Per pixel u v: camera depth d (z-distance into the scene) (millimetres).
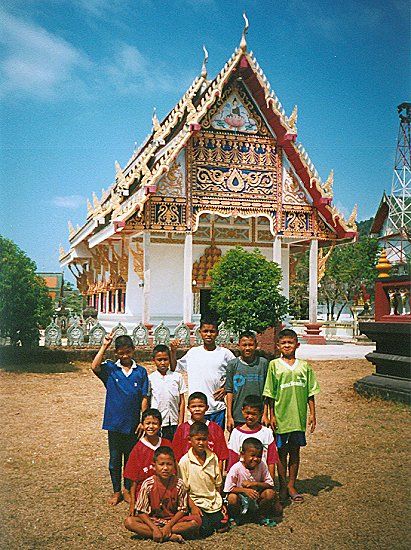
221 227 25312
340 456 7297
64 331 25031
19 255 16734
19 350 16641
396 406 10445
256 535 4902
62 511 5375
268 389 5898
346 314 46406
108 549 4594
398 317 11266
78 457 7258
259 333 16516
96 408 10594
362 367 17469
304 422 5855
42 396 11867
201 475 5105
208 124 22875
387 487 6031
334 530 4941
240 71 22688
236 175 23125
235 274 16984
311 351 21625
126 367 6051
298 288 43938
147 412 5363
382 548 4539
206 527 4910
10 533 4836
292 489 5766
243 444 5273
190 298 22250
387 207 20859
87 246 33031
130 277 24609
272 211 23688
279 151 23766
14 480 6281
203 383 6301
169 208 22203
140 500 4961
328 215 24328
